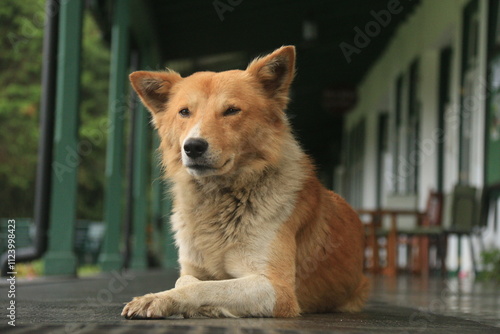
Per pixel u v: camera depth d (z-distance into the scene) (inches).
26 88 722.2
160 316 110.4
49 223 299.3
